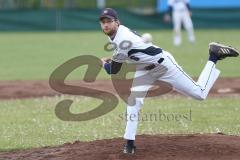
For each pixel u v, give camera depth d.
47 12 80.00
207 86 18.22
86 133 22.38
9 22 80.06
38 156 18.08
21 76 38.81
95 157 16.97
